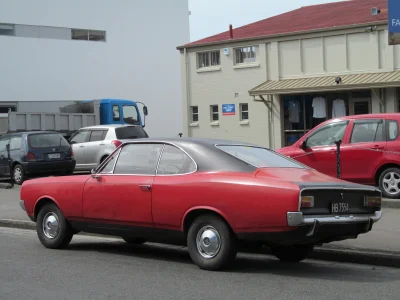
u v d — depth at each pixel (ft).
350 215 21.93
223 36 88.84
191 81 88.58
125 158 25.96
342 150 38.60
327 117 75.51
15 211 42.14
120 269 23.97
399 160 36.58
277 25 86.43
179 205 23.18
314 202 21.03
